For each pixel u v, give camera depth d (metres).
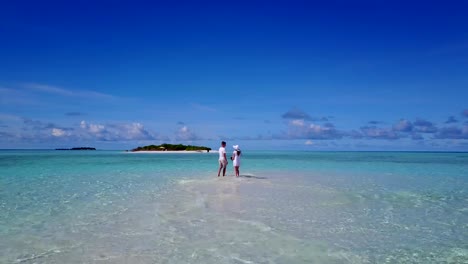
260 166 36.41
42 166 34.75
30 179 21.48
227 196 14.30
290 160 53.94
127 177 22.75
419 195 15.14
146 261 6.71
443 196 14.91
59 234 8.58
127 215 10.67
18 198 13.94
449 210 11.80
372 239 8.30
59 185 18.28
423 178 23.27
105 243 7.84
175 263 6.62
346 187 17.64
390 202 13.26
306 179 21.67
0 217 10.47
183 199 13.56
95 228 9.13
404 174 26.62
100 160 50.44
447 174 26.86
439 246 7.82
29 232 8.76
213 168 32.47
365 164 42.31
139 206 12.12
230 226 9.33
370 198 14.17
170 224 9.53
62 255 7.05
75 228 9.14
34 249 7.43
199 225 9.41
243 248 7.52
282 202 12.96
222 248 7.50
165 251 7.29
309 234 8.64
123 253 7.17
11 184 18.80
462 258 7.07
